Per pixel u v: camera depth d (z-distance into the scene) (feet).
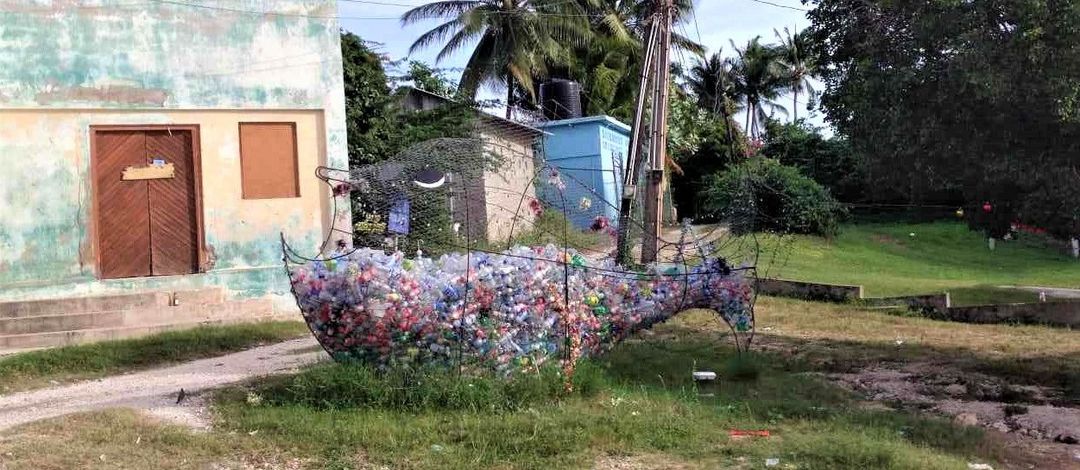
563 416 21.66
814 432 21.36
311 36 46.55
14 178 41.16
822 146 115.75
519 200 31.32
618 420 21.33
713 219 85.05
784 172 85.20
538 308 24.86
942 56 26.96
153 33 43.45
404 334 23.71
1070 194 26.17
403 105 74.95
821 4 31.14
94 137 42.63
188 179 44.47
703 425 21.56
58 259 41.75
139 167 43.52
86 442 19.99
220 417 22.52
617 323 28.50
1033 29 24.40
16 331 38.01
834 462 18.38
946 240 94.38
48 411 24.50
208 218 44.45
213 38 44.60
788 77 160.04
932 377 30.48
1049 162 26.32
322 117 46.80
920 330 42.29
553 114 94.07
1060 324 43.57
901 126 27.71
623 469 18.16
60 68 41.81
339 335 24.22
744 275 30.91
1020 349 35.96
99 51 42.47
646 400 24.14
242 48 45.19
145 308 40.91
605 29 110.83
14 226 41.09
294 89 46.16
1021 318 44.83
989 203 29.40
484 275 24.30
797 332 41.63
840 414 23.59
